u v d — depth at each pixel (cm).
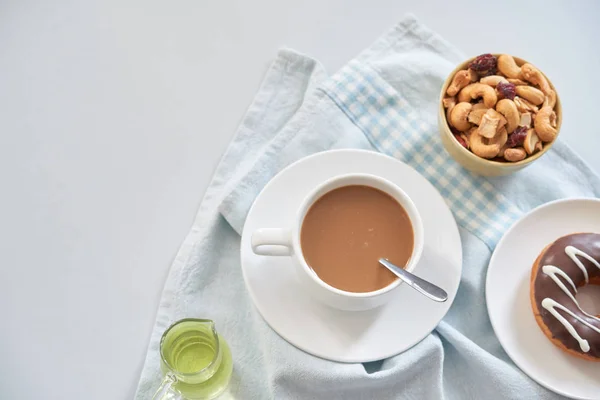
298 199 60
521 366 58
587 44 69
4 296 61
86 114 66
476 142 59
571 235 59
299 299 58
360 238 56
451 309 61
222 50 68
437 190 61
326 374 57
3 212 63
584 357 57
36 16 69
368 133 64
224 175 64
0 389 59
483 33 69
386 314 58
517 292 60
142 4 70
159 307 60
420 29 68
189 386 55
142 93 67
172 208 64
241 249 59
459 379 60
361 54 68
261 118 66
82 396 59
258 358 60
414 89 66
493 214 62
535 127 59
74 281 61
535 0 69
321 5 69
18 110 66
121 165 65
